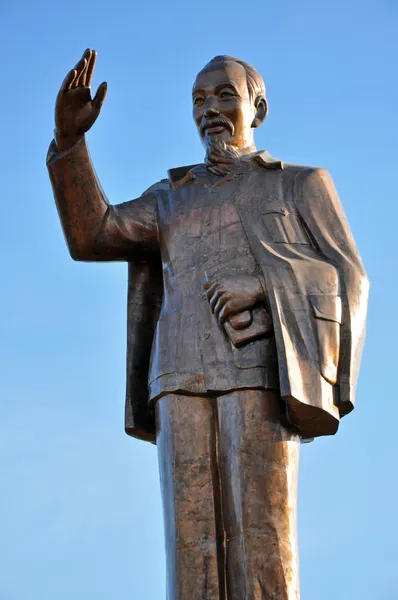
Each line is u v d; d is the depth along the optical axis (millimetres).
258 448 10250
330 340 10406
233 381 10383
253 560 10016
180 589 10133
